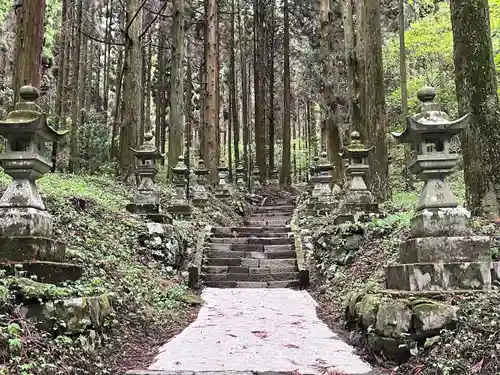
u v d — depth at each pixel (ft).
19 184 14.29
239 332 17.83
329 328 18.53
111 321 15.34
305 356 14.43
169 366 13.34
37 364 10.09
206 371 12.80
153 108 121.70
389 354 12.82
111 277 20.10
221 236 36.70
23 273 13.03
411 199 35.86
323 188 44.93
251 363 13.65
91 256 20.75
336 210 39.27
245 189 72.38
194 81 96.07
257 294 26.71
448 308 12.18
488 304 12.12
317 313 21.76
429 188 14.80
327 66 55.77
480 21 20.53
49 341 11.43
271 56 94.32
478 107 20.17
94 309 13.65
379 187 31.60
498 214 19.40
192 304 23.61
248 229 37.88
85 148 58.18
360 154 29.58
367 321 14.03
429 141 15.11
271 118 98.58
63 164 52.34
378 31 33.04
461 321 11.80
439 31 51.47
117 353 14.29
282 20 96.94
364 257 25.02
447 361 10.71
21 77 24.45
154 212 30.76
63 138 15.39
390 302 13.11
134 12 47.47
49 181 35.14
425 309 12.23
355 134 30.07
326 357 14.29
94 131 59.88
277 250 34.01
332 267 27.04
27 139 14.37
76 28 61.00
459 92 20.90
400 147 66.69
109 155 60.29
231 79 84.79
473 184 20.18
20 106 14.40
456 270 13.60
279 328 18.52
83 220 24.76
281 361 13.87
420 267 13.76
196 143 113.09
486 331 10.98
